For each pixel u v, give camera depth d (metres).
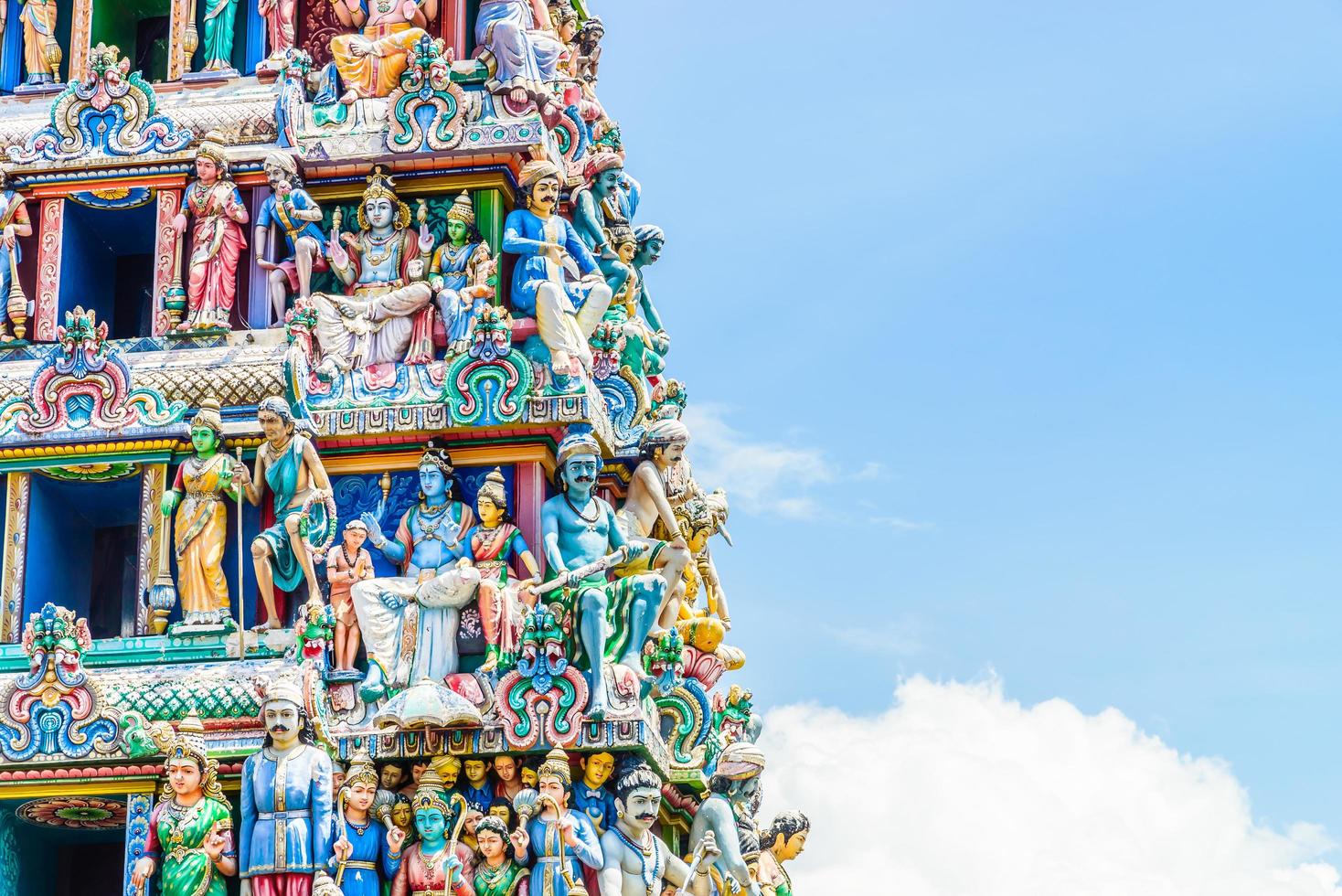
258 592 29.92
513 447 30.05
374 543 29.69
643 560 29.69
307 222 31.03
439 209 31.34
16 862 30.30
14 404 30.45
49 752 28.44
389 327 30.55
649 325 35.94
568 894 27.88
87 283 32.41
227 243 31.14
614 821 28.67
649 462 31.20
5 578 30.31
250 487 29.98
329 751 28.45
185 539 29.83
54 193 31.86
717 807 30.11
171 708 28.94
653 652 29.84
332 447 30.16
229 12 32.41
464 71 31.58
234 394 30.39
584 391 29.84
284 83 31.70
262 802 27.86
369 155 31.09
